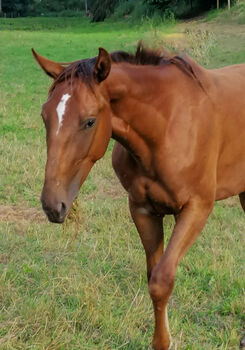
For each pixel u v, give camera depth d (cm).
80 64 287
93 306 397
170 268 318
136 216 355
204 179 339
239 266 472
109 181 715
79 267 466
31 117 1051
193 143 330
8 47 2348
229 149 369
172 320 383
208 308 414
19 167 737
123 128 315
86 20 4566
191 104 334
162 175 327
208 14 2762
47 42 2581
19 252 498
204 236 540
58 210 271
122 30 3164
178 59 347
